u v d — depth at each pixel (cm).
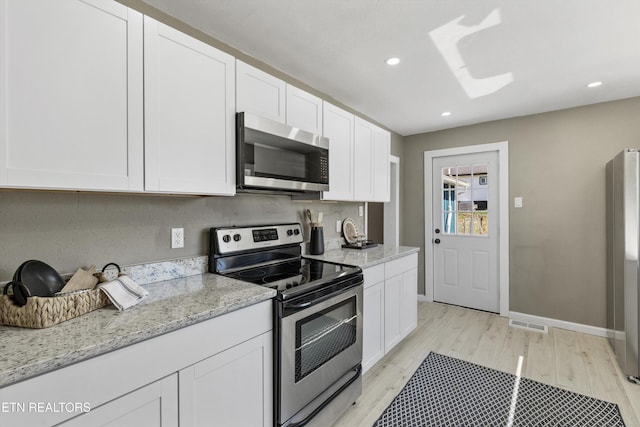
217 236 176
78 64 105
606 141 284
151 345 98
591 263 292
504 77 236
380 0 151
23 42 93
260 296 132
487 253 354
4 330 94
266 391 137
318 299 157
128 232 147
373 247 295
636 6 152
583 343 272
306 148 195
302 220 250
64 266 127
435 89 260
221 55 151
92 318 104
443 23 169
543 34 178
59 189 103
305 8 158
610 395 196
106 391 88
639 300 209
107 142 112
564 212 305
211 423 115
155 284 151
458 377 218
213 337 115
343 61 213
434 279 394
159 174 127
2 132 90
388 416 178
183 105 135
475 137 357
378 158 290
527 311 326
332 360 169
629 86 250
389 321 242
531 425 169
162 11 160
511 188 333
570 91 261
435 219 391
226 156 154
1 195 113
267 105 176
